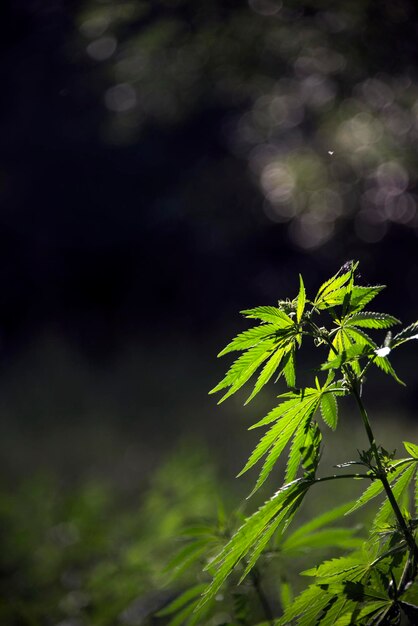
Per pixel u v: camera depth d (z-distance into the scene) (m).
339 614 1.49
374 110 6.15
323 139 9.15
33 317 18.64
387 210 13.42
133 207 17.48
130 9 5.80
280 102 10.11
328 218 13.44
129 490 7.31
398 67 5.27
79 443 9.94
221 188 14.43
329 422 1.51
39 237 18.41
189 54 5.85
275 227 15.70
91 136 16.41
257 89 6.46
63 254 18.50
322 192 11.01
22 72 14.47
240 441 9.20
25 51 13.52
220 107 14.26
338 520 4.21
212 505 3.79
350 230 13.94
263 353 1.49
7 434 10.50
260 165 14.67
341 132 7.08
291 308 1.54
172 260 18.22
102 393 12.77
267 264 16.88
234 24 5.47
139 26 6.20
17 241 18.42
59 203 17.92
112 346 17.67
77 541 3.99
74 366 14.36
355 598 1.48
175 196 14.79
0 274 18.47
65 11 7.90
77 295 18.88
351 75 5.56
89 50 7.11
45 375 13.64
